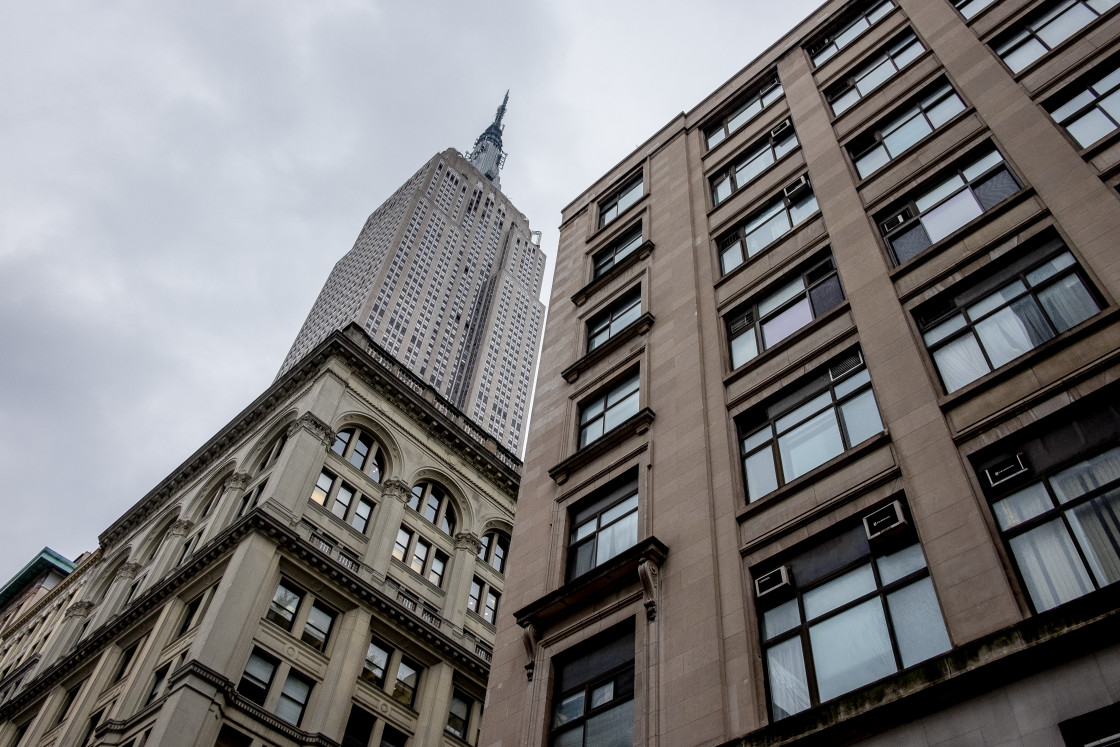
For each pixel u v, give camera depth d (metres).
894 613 14.27
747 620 16.17
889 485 15.80
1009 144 19.89
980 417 15.40
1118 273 15.32
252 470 49.44
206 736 33.19
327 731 36.75
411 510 50.03
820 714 13.41
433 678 43.31
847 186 23.73
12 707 49.56
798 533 16.77
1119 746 10.55
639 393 24.58
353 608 42.00
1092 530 12.83
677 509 19.73
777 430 19.66
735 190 29.14
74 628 54.12
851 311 19.97
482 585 50.84
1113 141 17.58
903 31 27.42
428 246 188.12
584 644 19.19
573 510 23.45
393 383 53.28
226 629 36.47
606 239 33.66
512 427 176.00
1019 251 17.59
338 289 184.38
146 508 58.25
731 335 23.69
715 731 14.90
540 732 18.16
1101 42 20.09
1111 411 13.84
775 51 33.53
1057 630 11.59
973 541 13.76
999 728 11.55
